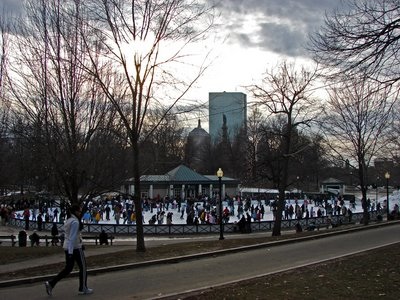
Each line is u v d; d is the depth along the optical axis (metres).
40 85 15.77
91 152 16.83
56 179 16.88
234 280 10.15
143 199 57.78
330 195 77.31
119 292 9.05
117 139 17.41
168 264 12.60
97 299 8.47
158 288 9.44
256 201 72.69
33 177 22.44
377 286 8.98
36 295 8.80
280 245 16.86
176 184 71.50
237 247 15.43
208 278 10.54
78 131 16.36
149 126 22.41
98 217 41.75
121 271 11.48
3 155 22.22
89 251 17.52
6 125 16.69
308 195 79.00
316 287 9.00
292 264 12.45
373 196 89.75
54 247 20.38
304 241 18.16
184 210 53.56
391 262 11.82
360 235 20.42
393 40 9.80
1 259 14.81
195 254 13.79
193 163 111.56
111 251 17.12
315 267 11.50
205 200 61.59
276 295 8.33
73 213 8.90
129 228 34.41
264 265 12.35
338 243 17.23
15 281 9.80
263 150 42.41
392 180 84.62
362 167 31.00
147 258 13.02
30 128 15.65
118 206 43.19
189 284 9.84
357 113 36.75
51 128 15.73
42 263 13.72
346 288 8.87
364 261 12.15
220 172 26.97
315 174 88.31
